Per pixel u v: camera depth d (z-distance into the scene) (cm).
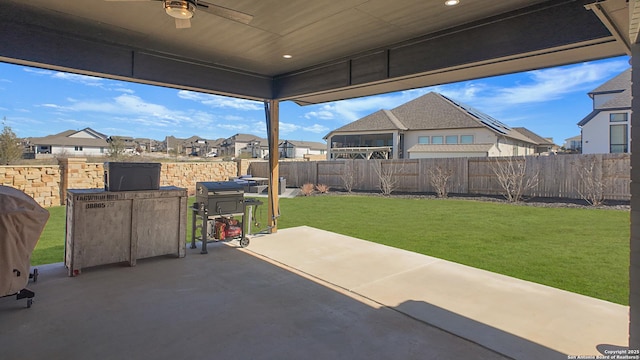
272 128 659
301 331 287
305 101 662
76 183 1075
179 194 492
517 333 284
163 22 385
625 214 868
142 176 462
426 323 302
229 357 247
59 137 4759
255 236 638
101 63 443
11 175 959
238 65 561
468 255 536
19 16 368
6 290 310
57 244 594
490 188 1259
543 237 651
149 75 484
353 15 362
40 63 399
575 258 512
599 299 355
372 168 1556
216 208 532
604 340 271
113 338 272
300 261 485
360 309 330
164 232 480
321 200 1271
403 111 2702
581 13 310
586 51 352
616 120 1805
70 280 397
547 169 1134
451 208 1036
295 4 336
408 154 2498
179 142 6950
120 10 354
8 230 310
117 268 443
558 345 264
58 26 395
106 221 432
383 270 446
